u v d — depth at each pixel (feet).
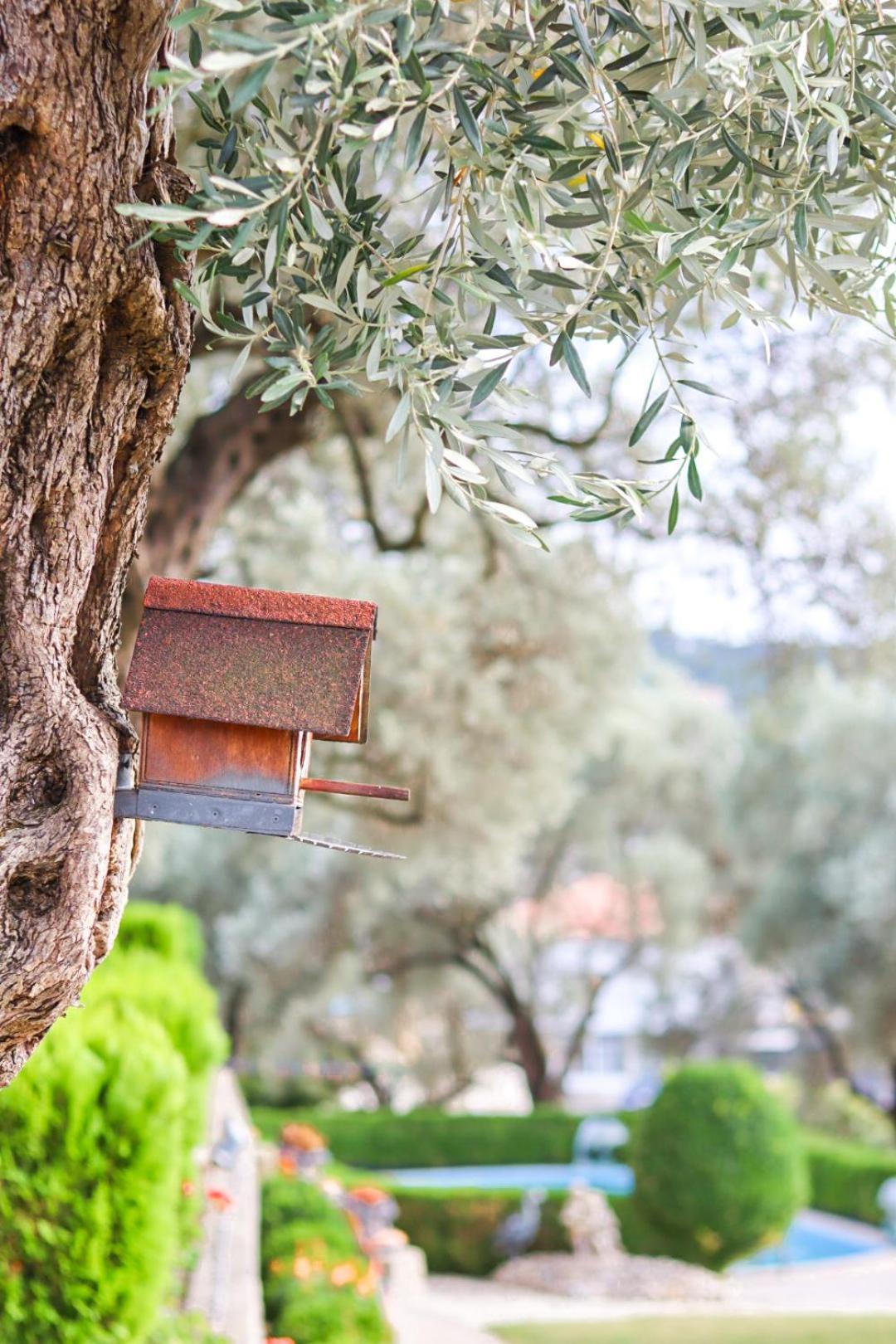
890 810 58.70
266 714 5.17
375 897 60.80
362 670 5.44
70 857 4.71
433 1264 46.16
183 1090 11.21
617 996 116.88
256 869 60.80
